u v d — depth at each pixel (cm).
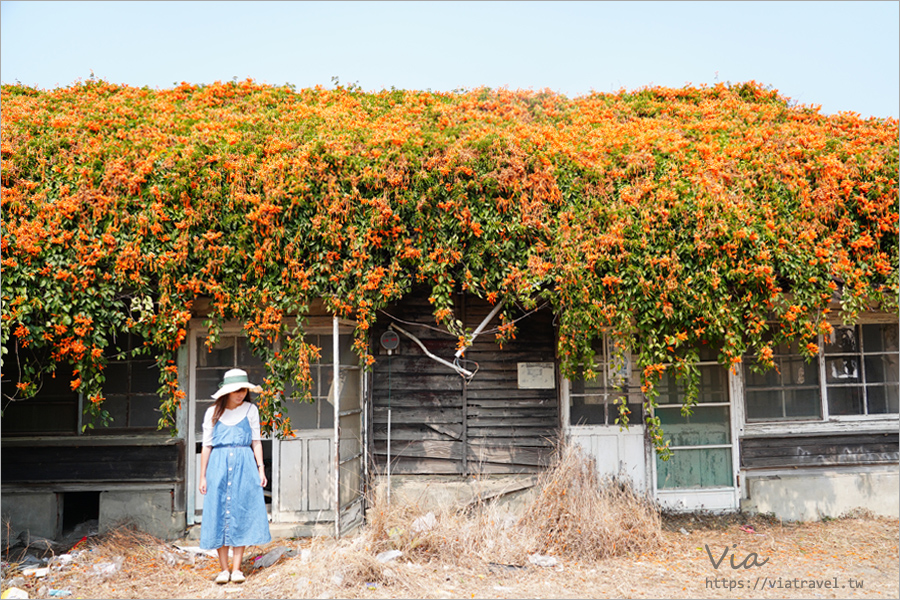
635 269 581
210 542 489
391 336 698
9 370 661
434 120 777
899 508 704
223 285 583
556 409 710
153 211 571
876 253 625
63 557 569
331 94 887
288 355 594
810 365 723
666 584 502
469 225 596
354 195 589
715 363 715
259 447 526
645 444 698
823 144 668
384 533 552
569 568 534
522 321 718
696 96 917
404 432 705
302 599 462
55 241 554
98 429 666
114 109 755
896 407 725
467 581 502
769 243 592
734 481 700
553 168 618
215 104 839
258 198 577
